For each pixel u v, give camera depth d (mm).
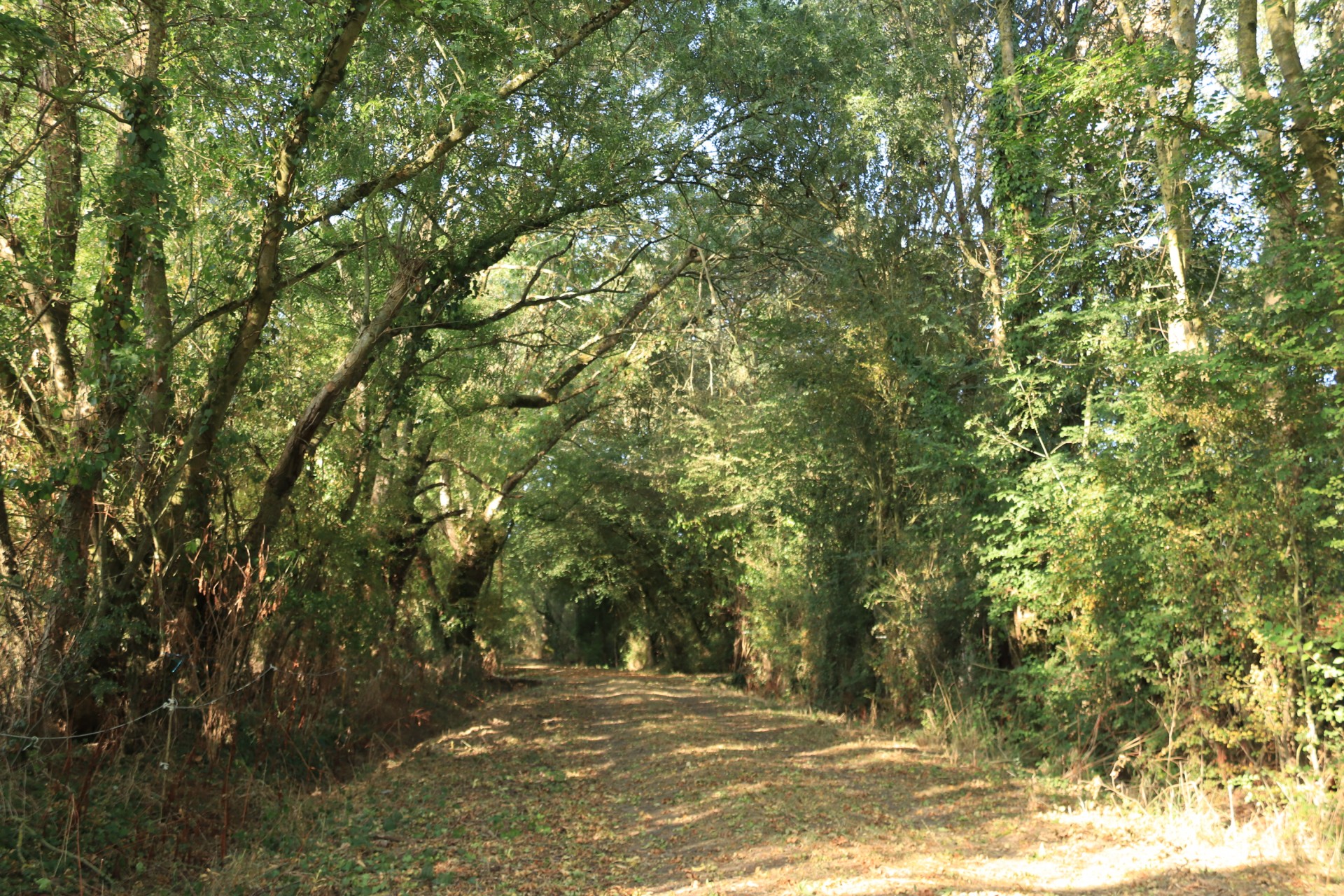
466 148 15391
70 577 9945
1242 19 12367
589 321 27250
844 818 10117
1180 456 12195
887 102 19953
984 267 19344
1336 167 11391
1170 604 11680
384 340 15227
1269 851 8602
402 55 14547
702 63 18141
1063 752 13453
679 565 36375
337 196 14602
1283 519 10406
